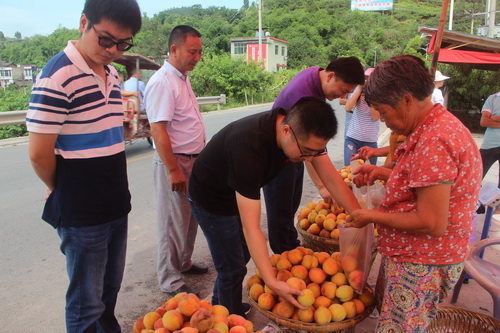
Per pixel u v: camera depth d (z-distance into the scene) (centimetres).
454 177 162
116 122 213
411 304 190
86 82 192
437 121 167
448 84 1284
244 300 309
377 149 298
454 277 187
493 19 1479
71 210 200
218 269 254
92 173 201
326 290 220
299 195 374
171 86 299
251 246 200
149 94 297
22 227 483
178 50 298
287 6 8250
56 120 184
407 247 186
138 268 385
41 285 353
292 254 244
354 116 524
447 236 179
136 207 554
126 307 322
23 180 684
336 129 182
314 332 207
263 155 200
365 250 217
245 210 200
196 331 169
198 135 323
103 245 213
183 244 330
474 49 823
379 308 234
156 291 345
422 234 174
